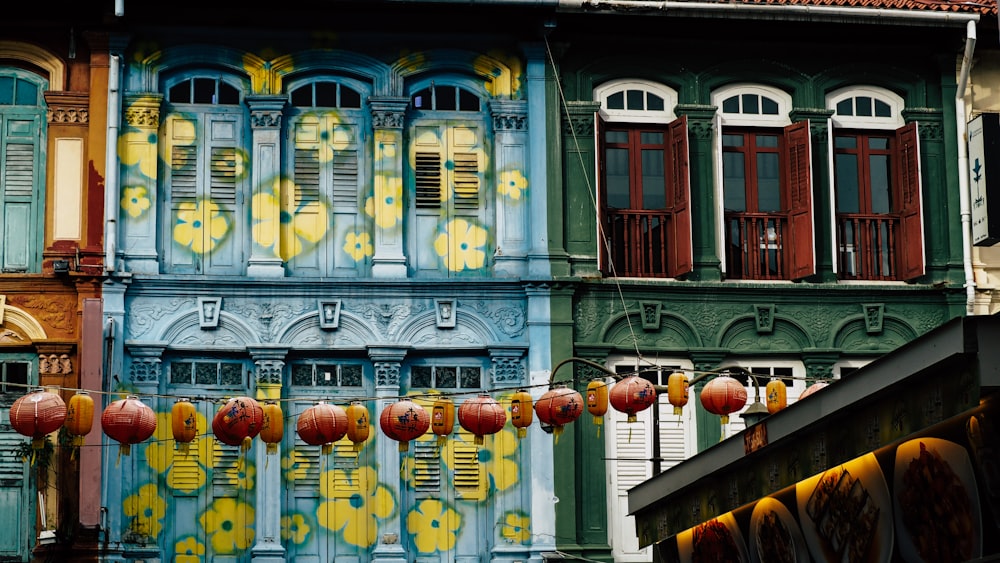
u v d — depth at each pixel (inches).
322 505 778.2
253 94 804.0
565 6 800.9
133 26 800.3
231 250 797.2
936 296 832.3
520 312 801.6
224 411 633.6
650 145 832.3
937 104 850.8
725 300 818.2
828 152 834.8
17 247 783.1
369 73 815.7
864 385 440.8
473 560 781.9
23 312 770.8
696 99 834.2
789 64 843.4
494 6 798.5
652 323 808.3
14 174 789.2
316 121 812.0
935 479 442.6
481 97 824.3
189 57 805.9
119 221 786.8
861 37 842.8
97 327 767.1
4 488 763.4
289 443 781.3
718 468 555.5
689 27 827.4
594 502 790.5
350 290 792.3
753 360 816.9
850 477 489.4
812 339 819.4
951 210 840.9
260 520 768.3
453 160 816.9
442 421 661.3
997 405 408.2
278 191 800.3
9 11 792.3
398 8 801.6
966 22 825.5
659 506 636.1
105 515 756.0
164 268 790.5
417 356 795.4
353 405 658.2
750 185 836.6
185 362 780.6
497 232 810.2
